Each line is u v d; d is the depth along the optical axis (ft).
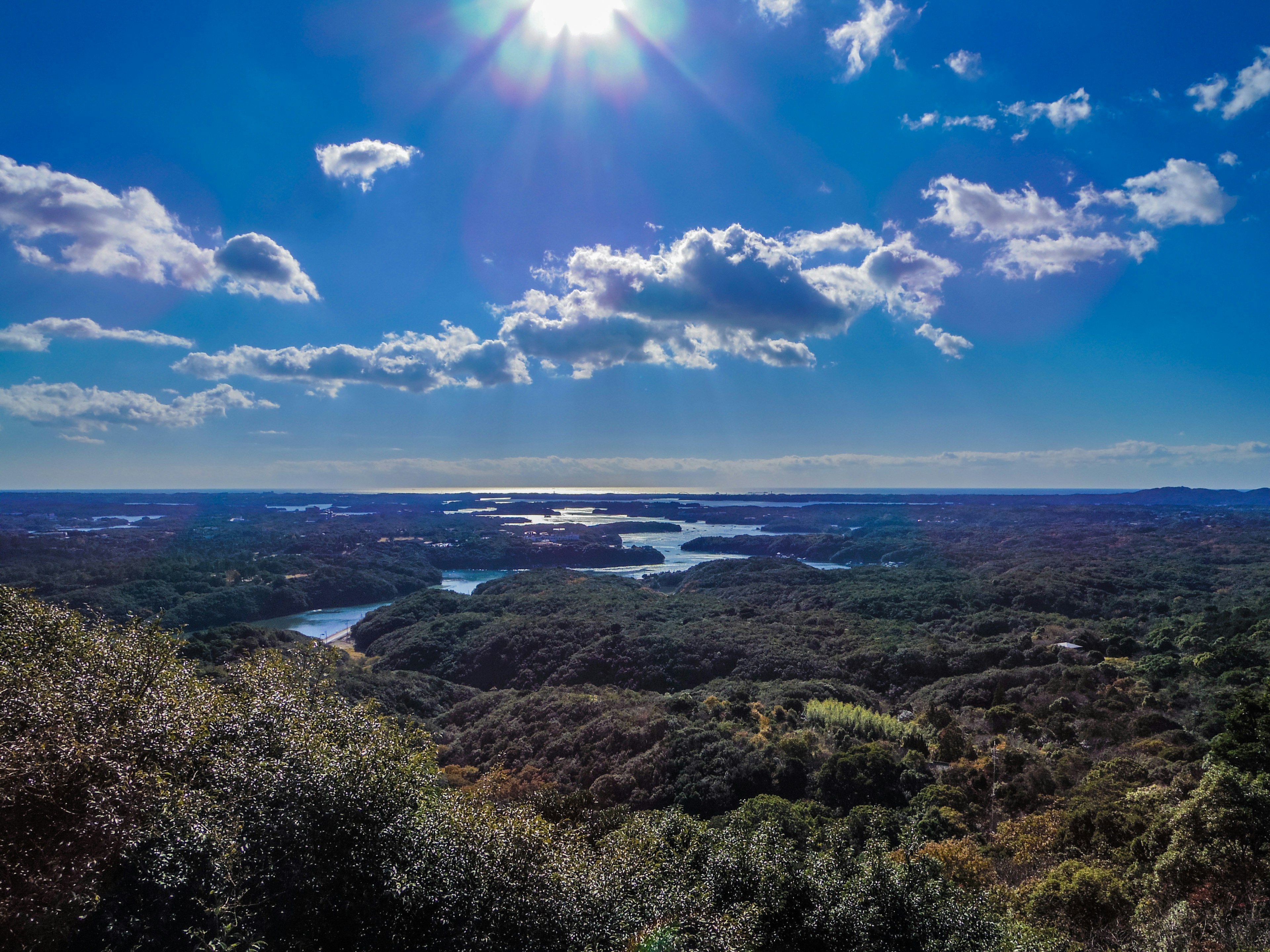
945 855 74.13
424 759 47.70
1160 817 68.03
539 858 40.24
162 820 32.19
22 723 33.17
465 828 39.65
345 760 38.55
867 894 46.80
